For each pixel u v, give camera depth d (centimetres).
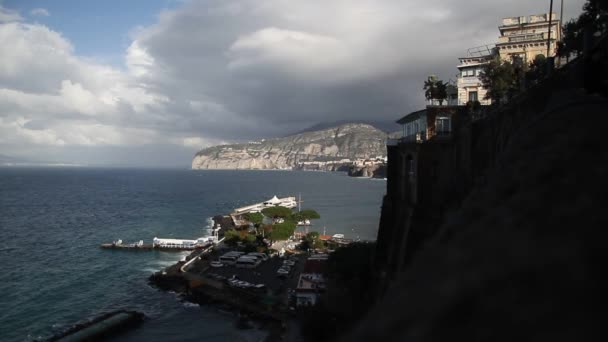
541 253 923
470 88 8300
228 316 7294
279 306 7394
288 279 9006
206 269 9675
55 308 7638
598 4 3775
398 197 5669
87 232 15350
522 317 780
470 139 4344
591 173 1251
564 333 720
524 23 8519
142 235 14862
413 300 962
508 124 3559
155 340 6344
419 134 5153
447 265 1041
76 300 8069
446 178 4900
